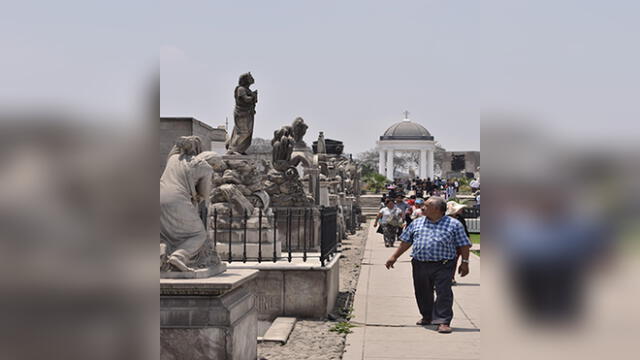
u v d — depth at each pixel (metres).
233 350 5.51
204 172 6.19
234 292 6.07
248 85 12.66
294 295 9.37
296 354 7.29
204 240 6.10
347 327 8.67
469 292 12.12
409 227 9.14
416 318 9.53
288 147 15.34
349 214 29.98
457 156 83.81
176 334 5.51
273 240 10.41
